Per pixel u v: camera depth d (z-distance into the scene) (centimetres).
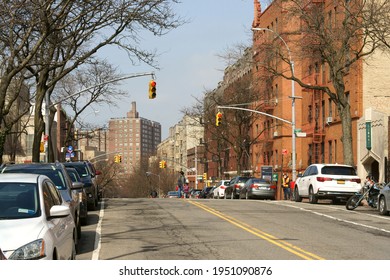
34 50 2359
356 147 4034
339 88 3244
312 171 2914
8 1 2247
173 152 14938
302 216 2098
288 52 3875
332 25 3644
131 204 2739
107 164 11850
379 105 4019
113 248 1313
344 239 1475
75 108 5150
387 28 3016
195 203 2814
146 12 2564
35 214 818
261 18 6494
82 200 1744
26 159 7012
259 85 6025
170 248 1309
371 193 2380
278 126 6028
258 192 3838
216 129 6731
